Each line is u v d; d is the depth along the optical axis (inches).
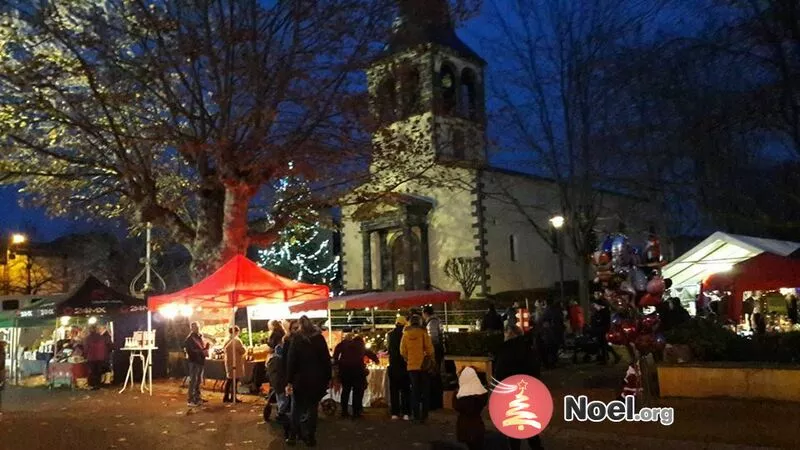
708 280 550.3
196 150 723.4
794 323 744.3
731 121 513.0
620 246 458.0
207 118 716.7
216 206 793.6
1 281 1905.8
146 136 737.0
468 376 320.8
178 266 2032.5
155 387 727.1
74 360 759.1
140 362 800.3
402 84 840.9
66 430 474.6
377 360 560.7
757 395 421.4
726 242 579.8
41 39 674.2
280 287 597.9
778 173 574.6
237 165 714.8
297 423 393.4
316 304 706.2
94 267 1995.6
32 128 749.9
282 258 1748.3
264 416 490.0
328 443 406.3
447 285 1481.3
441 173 1005.2
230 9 687.7
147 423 496.4
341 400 492.7
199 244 783.7
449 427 445.7
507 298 1406.3
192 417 515.5
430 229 1528.1
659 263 460.1
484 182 1461.6
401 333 487.8
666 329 519.2
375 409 524.7
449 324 1242.6
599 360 764.6
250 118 690.8
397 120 842.8
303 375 390.6
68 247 2044.8
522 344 346.0
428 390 460.1
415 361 458.0
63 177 771.4
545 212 1627.7
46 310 809.5
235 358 592.4
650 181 737.6
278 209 839.1
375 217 1529.3
